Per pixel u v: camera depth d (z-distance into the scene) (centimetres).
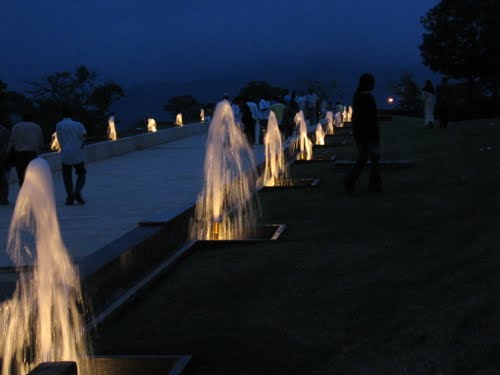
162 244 786
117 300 550
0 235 919
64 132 1183
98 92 6819
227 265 666
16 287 602
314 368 400
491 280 543
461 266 598
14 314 515
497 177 1216
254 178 1401
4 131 1233
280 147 2036
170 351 441
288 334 459
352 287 561
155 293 581
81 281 585
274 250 721
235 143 1858
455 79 6284
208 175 1303
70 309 535
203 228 881
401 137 2425
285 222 897
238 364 414
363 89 1116
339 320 480
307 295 546
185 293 575
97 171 1811
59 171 1847
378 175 1136
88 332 480
